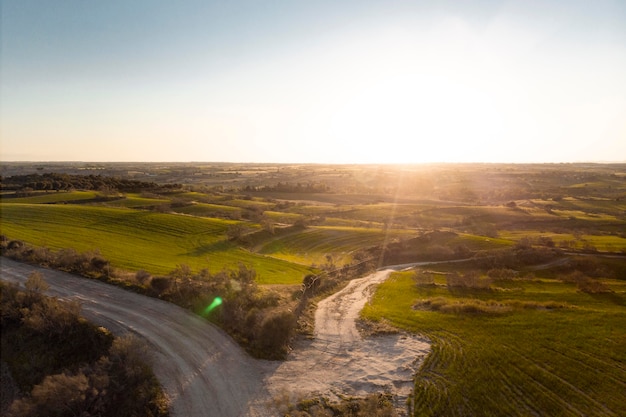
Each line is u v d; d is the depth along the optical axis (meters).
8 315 39.22
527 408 26.27
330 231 101.75
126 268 57.03
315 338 37.25
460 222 119.94
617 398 26.97
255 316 37.16
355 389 29.11
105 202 112.62
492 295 52.12
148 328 36.94
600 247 81.19
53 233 75.81
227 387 28.81
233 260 71.00
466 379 29.72
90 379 27.91
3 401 31.75
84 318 38.12
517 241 90.88
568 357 32.47
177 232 88.19
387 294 52.25
